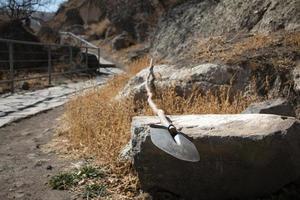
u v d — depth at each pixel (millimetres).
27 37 20562
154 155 3941
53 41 25469
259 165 3854
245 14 9156
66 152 5535
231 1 10344
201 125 4020
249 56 6656
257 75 6414
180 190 4039
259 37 7621
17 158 5430
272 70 6395
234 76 6398
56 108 9430
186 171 3945
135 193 4207
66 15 46156
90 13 43219
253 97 6152
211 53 7355
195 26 12055
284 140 3801
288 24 7855
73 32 40781
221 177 3918
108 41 33406
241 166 3865
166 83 6605
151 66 7129
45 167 5027
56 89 12992
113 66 22812
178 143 3621
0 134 6828
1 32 20312
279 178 3979
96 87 9938
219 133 3854
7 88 12352
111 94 7938
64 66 18766
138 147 3982
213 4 11945
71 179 4523
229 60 6598
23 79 12375
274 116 4062
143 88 6547
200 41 9141
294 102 6082
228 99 6117
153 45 15430
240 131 3871
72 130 6184
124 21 32250
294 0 8148
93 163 4977
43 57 19484
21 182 4609
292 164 3916
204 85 6391
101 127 5746
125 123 5598
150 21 29328
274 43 7066
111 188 4320
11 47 11453
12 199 4211
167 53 12641
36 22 29719
